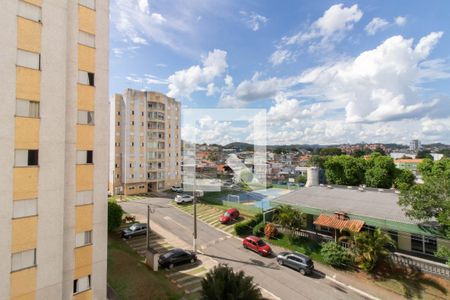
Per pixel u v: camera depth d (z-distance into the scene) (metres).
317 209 25.14
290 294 17.25
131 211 38.19
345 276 19.61
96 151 16.02
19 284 12.64
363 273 19.56
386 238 19.50
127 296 16.41
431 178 20.39
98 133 16.12
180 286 17.72
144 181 51.31
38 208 13.34
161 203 43.12
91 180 15.74
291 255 21.05
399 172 40.97
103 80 16.41
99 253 15.90
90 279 15.50
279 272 20.17
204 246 25.30
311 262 20.02
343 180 45.12
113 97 49.75
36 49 13.46
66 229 14.68
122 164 50.00
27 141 13.07
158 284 17.72
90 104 15.82
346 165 44.75
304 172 66.38
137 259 21.78
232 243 26.22
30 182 13.11
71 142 15.01
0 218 12.16
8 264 12.35
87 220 15.48
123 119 49.88
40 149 13.48
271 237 26.53
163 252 23.67
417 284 17.67
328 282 18.78
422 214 18.84
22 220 12.80
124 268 19.83
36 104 13.48
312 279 19.19
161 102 53.84
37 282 13.19
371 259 18.97
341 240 22.72
